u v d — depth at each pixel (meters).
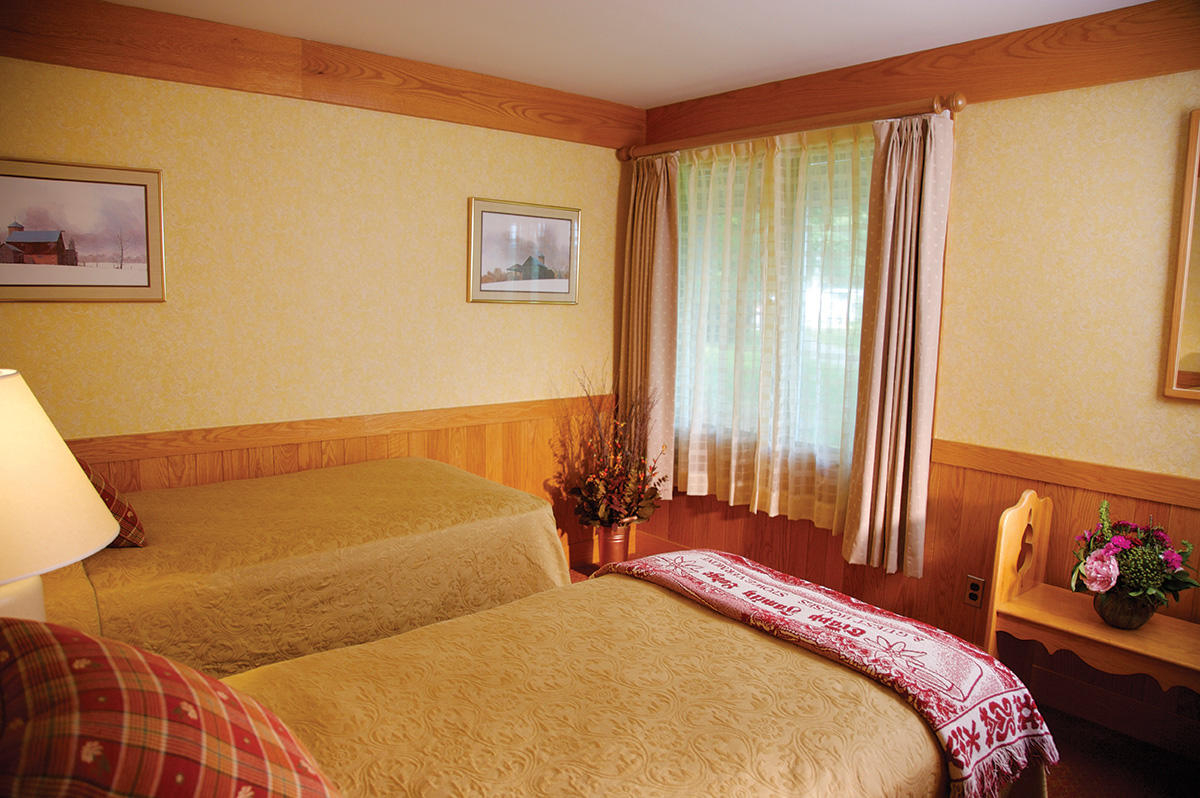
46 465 1.40
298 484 3.16
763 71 3.56
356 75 3.38
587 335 4.39
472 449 3.99
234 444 3.26
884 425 3.18
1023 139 2.93
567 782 1.33
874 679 1.75
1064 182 2.84
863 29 2.93
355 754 1.38
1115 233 2.74
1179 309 2.59
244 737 0.97
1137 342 2.71
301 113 3.29
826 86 3.53
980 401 3.11
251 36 3.11
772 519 3.89
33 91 2.72
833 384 3.54
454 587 2.79
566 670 1.74
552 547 3.09
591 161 4.27
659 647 1.87
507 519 2.95
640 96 4.10
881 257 3.14
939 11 2.71
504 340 4.04
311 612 2.44
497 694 1.62
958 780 1.58
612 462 4.17
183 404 3.13
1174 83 2.58
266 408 3.34
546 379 4.24
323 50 3.28
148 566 2.26
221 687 1.05
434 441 3.86
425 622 2.72
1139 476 2.71
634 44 3.20
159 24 2.91
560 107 4.05
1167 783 2.52
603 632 1.95
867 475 3.22
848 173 3.45
